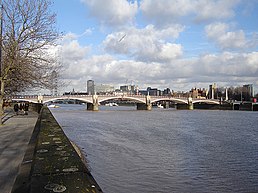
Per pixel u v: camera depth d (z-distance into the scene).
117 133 49.88
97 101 130.75
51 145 5.16
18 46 24.19
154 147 35.66
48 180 3.02
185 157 29.72
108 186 18.98
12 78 25.56
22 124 24.62
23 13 24.23
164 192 18.41
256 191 19.41
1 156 10.89
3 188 7.00
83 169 3.46
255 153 32.62
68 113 112.25
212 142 41.34
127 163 25.73
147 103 150.62
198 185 20.25
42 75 26.77
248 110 165.50
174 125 67.81
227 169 24.98
